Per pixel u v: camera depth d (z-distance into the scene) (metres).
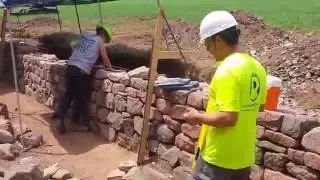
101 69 8.42
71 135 8.44
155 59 6.76
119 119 7.87
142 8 23.55
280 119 5.14
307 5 21.19
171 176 6.54
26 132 8.18
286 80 13.12
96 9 23.94
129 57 14.08
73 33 16.31
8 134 7.55
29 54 11.60
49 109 10.07
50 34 16.06
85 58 8.41
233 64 3.64
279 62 13.91
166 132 6.79
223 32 3.72
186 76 12.76
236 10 19.78
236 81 3.61
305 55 13.73
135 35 17.03
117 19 20.98
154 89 6.97
